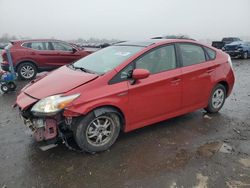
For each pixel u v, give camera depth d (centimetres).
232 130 490
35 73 1104
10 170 353
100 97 377
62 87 380
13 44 1052
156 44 459
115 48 492
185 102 492
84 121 373
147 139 445
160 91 443
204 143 435
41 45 1102
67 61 1155
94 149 391
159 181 331
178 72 470
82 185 324
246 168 361
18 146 420
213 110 564
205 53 532
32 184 326
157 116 455
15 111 609
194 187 320
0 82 831
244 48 2023
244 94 770
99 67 439
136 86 410
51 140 373
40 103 362
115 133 409
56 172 350
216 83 543
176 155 394
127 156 390
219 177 340
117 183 328
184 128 493
